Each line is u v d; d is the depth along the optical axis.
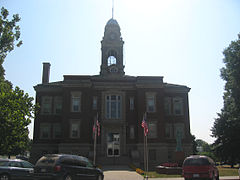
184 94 46.41
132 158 38.34
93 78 44.38
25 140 19.38
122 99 43.59
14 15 25.58
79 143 40.31
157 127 41.59
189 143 44.12
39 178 15.66
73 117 41.25
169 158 43.53
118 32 51.66
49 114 44.25
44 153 42.84
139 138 41.00
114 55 50.97
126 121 42.81
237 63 40.56
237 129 51.00
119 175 27.41
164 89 46.06
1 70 30.39
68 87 42.31
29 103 19.34
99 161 38.56
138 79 43.59
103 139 41.59
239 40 42.34
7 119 17.80
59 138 43.41
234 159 51.88
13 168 19.23
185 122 45.16
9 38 24.56
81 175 17.30
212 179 19.69
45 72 49.22
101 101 43.34
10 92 18.92
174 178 25.00
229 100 44.84
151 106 42.53
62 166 15.96
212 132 56.12
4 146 18.02
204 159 19.56
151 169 35.91
